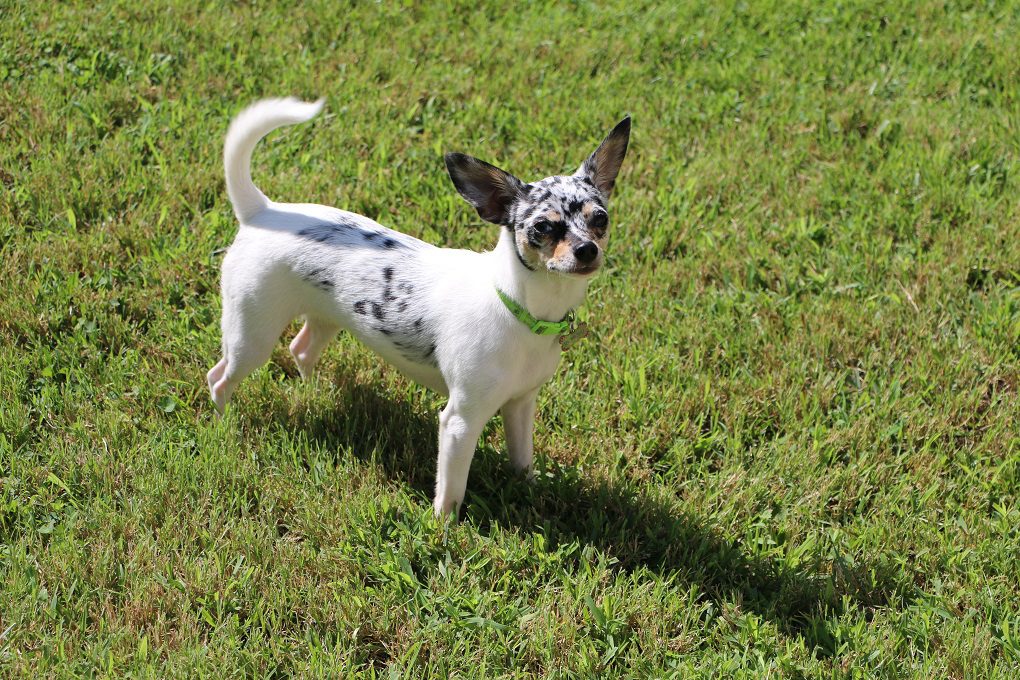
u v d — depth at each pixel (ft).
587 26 32.99
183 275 21.20
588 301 21.58
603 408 19.10
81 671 13.66
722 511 17.21
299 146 25.48
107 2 30.50
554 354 15.85
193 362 19.26
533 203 14.71
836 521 17.49
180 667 13.61
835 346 20.63
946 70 30.32
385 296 16.22
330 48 30.35
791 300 21.77
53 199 22.59
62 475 16.81
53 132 25.00
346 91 27.99
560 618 14.94
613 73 30.35
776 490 17.69
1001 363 20.20
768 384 19.65
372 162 25.21
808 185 25.41
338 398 18.88
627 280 22.09
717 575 16.17
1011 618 15.40
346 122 26.68
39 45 27.81
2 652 13.70
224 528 15.84
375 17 32.19
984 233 23.38
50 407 17.92
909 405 19.39
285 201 23.25
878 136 27.22
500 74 29.66
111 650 13.91
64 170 23.47
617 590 15.31
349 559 15.56
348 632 14.58
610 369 19.79
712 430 18.95
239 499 16.48
